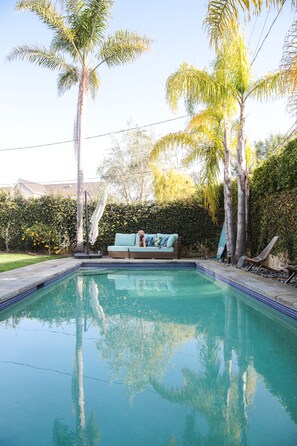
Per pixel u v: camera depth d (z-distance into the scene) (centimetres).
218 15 488
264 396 247
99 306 555
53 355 328
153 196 1888
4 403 233
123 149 2081
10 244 1399
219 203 1279
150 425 205
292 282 638
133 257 1200
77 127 1285
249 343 369
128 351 342
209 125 1001
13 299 529
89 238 1220
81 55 1295
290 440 191
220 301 593
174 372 288
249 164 990
